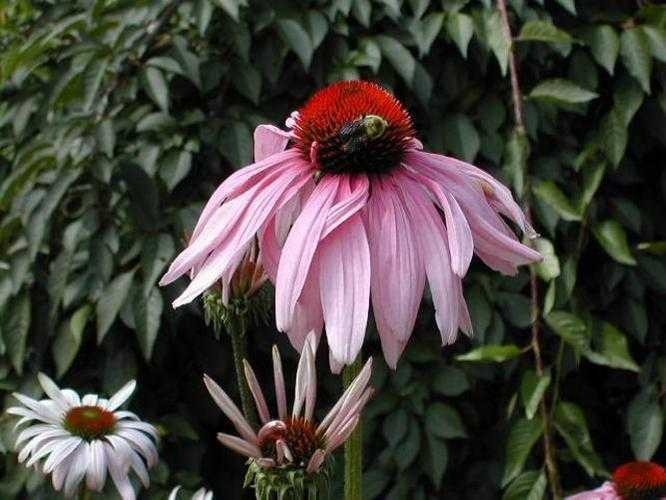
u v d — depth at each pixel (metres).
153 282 0.69
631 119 0.76
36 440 0.54
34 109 0.77
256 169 0.36
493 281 0.75
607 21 0.76
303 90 0.76
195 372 0.76
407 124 0.37
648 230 0.79
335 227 0.32
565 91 0.72
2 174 0.80
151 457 0.55
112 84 0.72
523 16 0.74
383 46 0.74
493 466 0.77
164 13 0.72
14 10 0.86
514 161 0.72
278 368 0.33
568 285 0.73
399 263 0.32
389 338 0.32
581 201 0.74
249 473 0.33
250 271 0.37
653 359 0.78
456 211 0.34
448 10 0.75
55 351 0.72
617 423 0.81
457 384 0.74
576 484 0.78
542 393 0.69
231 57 0.75
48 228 0.72
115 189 0.71
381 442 0.76
